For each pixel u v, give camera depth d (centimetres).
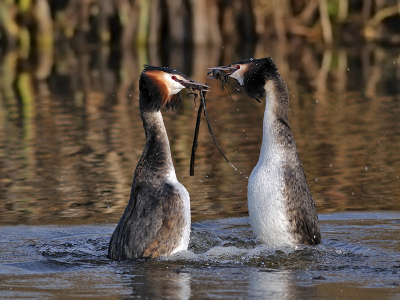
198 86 905
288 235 898
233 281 761
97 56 3431
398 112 1869
